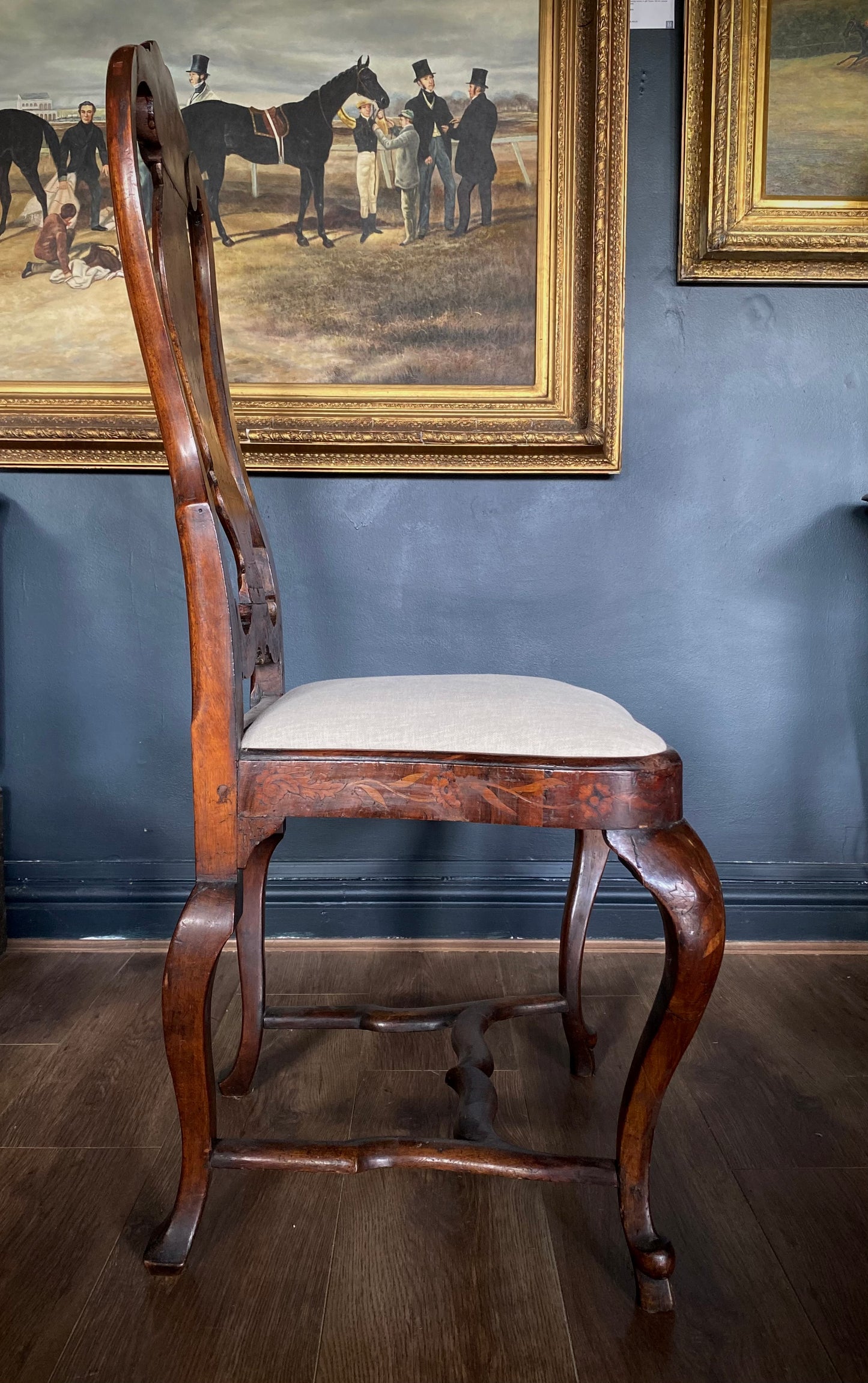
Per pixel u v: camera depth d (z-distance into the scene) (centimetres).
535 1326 83
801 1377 78
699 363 166
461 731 88
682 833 85
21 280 160
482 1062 108
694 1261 92
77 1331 82
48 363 161
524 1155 90
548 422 161
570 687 106
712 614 171
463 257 160
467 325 161
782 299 165
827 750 174
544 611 171
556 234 158
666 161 162
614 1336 82
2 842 169
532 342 162
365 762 87
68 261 160
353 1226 97
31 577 169
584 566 170
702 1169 106
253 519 121
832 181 158
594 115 154
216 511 96
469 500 169
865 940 174
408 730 89
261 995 120
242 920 118
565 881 174
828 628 172
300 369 162
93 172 158
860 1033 140
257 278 160
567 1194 103
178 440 85
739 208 158
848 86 156
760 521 170
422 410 161
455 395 162
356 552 170
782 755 174
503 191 158
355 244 160
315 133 158
